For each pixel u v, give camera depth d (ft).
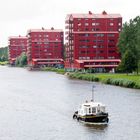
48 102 354.54
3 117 281.95
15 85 552.41
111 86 488.85
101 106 263.70
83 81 593.01
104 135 226.58
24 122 264.31
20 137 225.76
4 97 398.42
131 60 597.11
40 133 233.96
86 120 257.96
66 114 291.58
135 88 456.04
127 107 313.32
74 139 219.82
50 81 614.34
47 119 273.33
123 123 254.68
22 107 326.44
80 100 363.56
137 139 217.36
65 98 381.60
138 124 251.19
